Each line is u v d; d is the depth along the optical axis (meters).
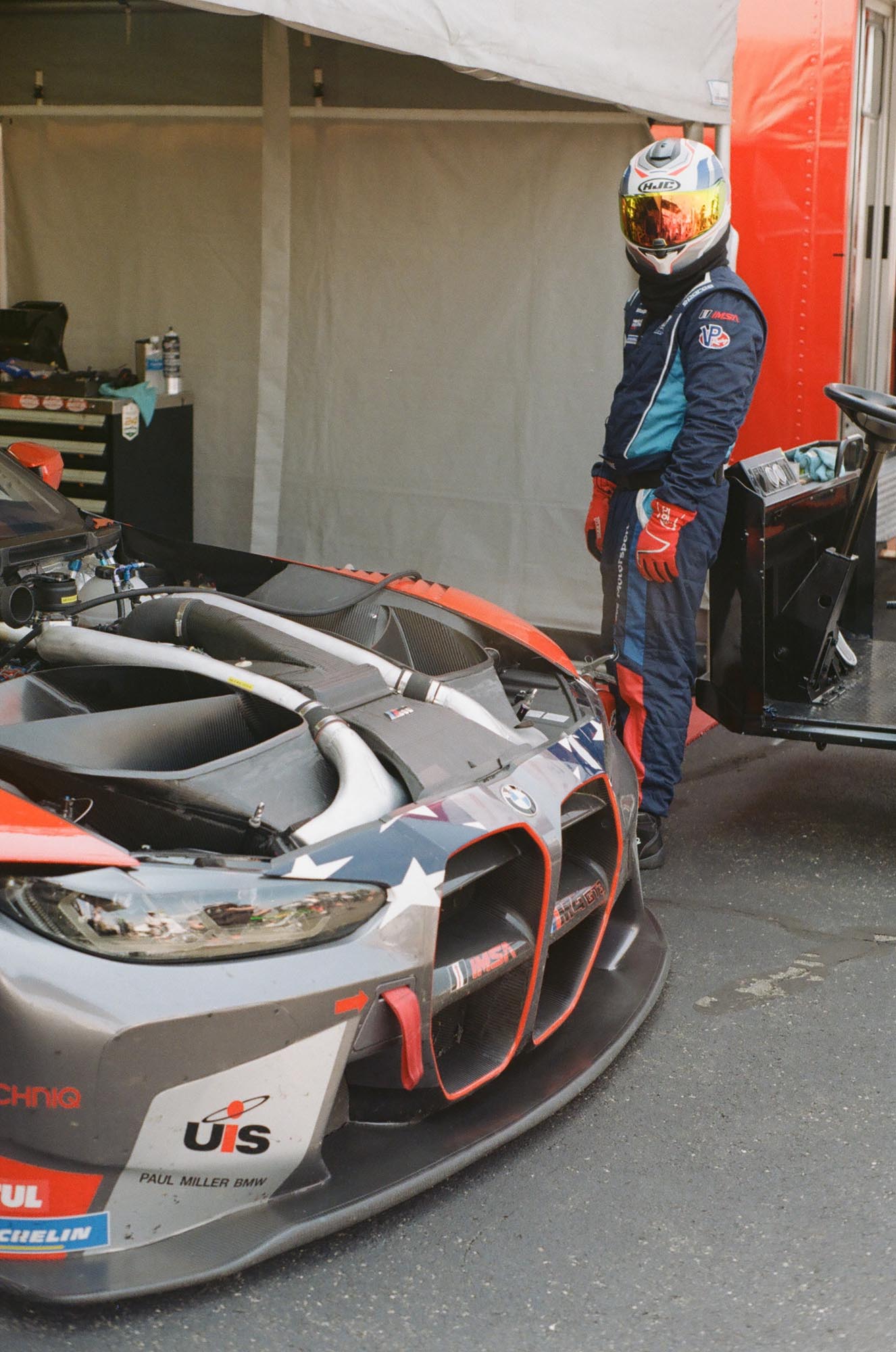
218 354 6.25
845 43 5.75
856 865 3.76
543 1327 1.96
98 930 1.89
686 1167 2.37
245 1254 1.95
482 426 5.86
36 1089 1.84
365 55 5.65
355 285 5.93
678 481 3.50
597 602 5.81
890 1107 2.58
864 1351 1.92
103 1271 1.91
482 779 2.40
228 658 2.87
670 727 3.65
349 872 2.08
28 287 6.50
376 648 3.11
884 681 4.07
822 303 6.01
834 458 4.17
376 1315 1.98
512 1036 2.38
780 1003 2.98
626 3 4.12
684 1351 1.92
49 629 2.81
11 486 3.37
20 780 2.32
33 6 6.00
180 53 5.93
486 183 5.61
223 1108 1.94
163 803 2.23
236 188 6.04
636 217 3.50
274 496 5.93
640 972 2.91
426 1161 2.18
